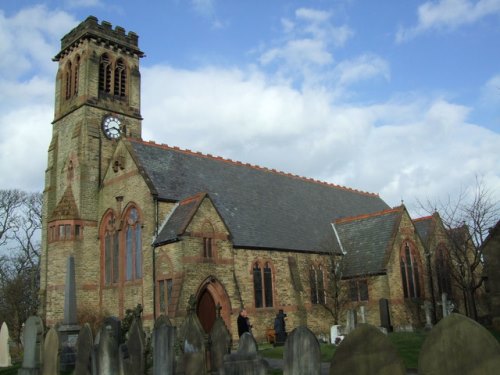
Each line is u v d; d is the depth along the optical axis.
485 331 8.84
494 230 39.12
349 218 51.34
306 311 42.84
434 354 9.45
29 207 72.62
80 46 48.75
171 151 44.47
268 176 52.41
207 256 35.88
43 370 20.59
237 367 15.32
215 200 42.47
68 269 29.59
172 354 17.20
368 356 10.52
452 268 44.56
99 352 17.88
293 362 12.91
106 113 47.44
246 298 38.59
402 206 47.06
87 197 43.84
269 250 41.66
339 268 45.19
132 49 51.09
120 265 40.31
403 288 44.19
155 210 37.78
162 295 35.66
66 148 47.34
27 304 61.19
